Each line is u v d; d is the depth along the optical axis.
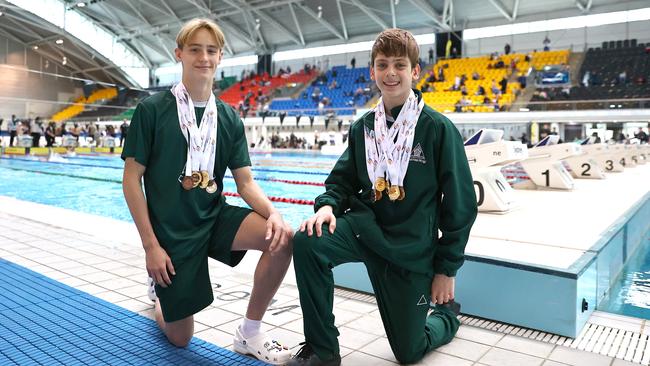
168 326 1.62
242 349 1.62
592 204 4.25
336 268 2.44
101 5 23.97
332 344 1.49
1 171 10.92
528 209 3.94
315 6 21.66
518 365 1.55
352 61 24.56
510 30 21.27
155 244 1.50
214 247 1.63
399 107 1.54
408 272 1.51
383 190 1.53
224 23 24.91
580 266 1.90
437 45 22.52
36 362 1.51
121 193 7.59
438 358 1.61
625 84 16.67
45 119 27.50
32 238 3.40
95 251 3.04
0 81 28.47
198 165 1.53
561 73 18.06
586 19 19.80
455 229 1.50
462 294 2.06
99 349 1.62
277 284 1.58
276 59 27.81
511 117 16.45
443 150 1.48
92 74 32.53
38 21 24.77
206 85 1.54
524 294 1.91
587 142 9.63
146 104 1.52
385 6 20.69
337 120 20.58
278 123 21.98
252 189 1.68
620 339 1.80
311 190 8.34
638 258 3.52
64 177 9.86
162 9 23.42
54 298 2.12
